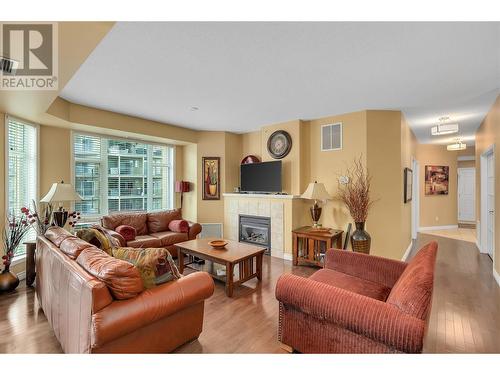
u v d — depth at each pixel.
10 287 2.77
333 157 4.10
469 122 4.54
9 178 3.14
